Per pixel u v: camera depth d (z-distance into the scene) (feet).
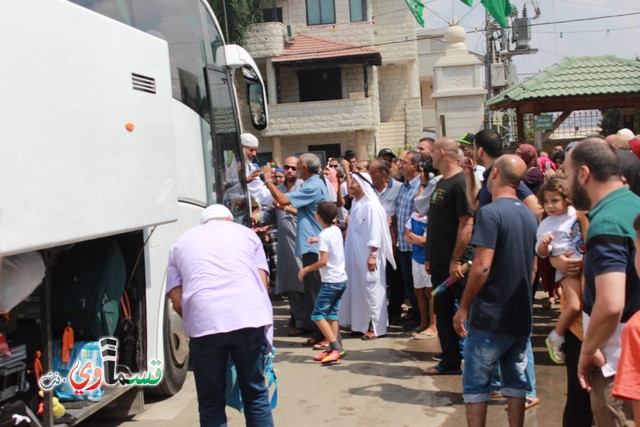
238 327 14.35
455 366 22.06
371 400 19.89
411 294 28.78
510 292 14.64
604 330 10.82
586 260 11.62
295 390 21.09
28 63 12.15
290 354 25.40
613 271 10.76
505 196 15.25
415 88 106.93
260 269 15.53
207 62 23.12
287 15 102.06
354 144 100.01
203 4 23.58
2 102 11.43
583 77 47.06
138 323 18.37
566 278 15.53
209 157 22.56
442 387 20.79
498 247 14.67
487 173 19.52
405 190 28.55
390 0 105.19
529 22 97.14
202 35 22.98
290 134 97.96
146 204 15.99
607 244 10.85
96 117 14.16
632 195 11.36
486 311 14.70
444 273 21.21
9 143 11.51
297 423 18.30
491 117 66.54
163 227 19.51
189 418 19.04
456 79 59.31
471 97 58.65
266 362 15.58
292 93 102.01
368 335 27.20
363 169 32.58
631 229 10.90
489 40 85.35
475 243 14.69
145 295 18.43
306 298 27.40
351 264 27.50
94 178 13.92
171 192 17.33
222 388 14.89
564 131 67.56
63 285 16.99
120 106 15.14
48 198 12.41
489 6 61.21
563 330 14.46
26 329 15.29
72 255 17.30
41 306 14.35
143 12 20.56
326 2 101.40
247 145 32.45
